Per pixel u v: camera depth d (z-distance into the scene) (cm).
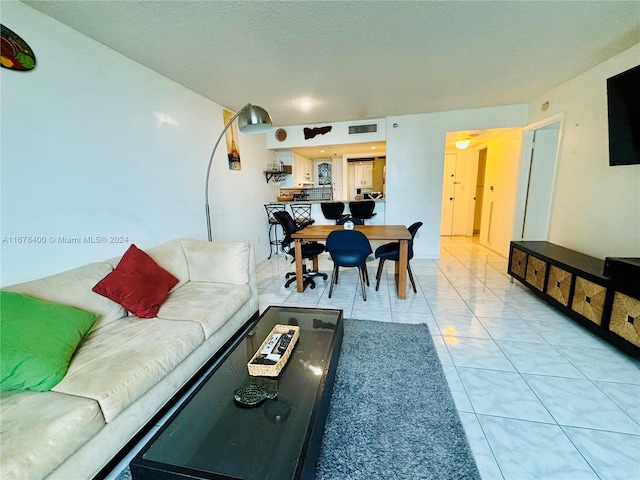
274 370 133
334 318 195
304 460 93
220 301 204
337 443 129
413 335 223
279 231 529
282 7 171
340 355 197
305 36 204
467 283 340
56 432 98
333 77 280
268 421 112
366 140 466
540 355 192
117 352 141
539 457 121
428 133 430
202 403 121
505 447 126
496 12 181
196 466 94
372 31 200
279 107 375
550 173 398
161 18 178
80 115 191
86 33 191
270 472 92
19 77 157
